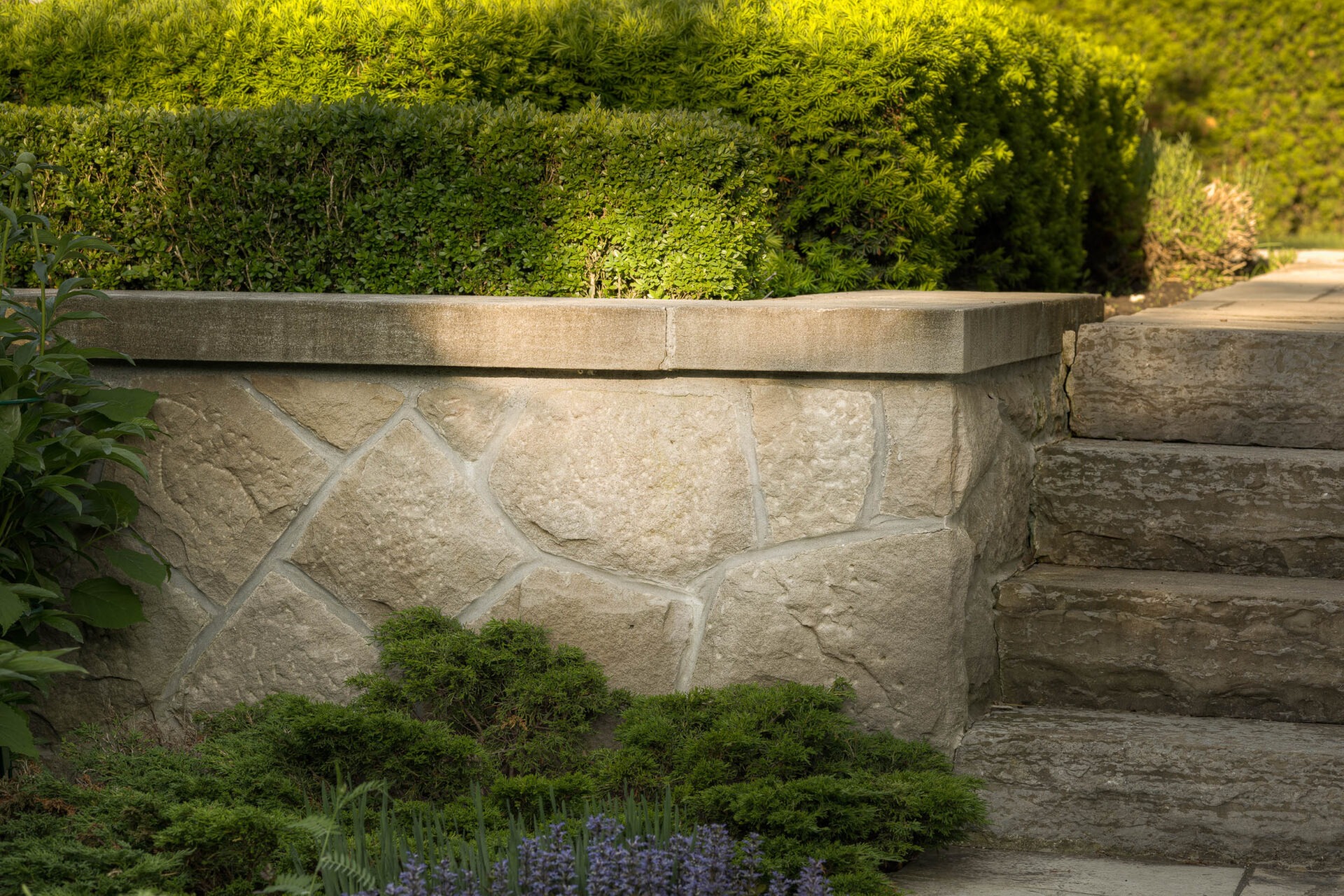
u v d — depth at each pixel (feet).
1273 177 42.24
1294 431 13.66
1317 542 12.46
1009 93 17.80
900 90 14.78
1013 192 18.74
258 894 8.81
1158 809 10.51
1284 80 41.78
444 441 11.99
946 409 11.10
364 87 15.55
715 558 11.59
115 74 16.26
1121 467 13.00
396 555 12.09
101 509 12.00
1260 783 10.34
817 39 14.71
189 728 12.50
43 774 10.91
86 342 12.23
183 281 13.65
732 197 13.37
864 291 15.02
